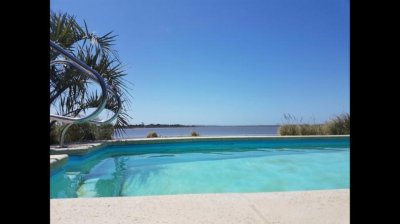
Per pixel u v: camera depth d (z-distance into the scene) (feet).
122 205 5.03
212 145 23.43
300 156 18.40
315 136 24.84
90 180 11.52
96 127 21.03
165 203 5.17
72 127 19.16
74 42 20.22
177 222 4.29
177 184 10.80
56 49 8.75
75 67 9.50
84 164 14.17
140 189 10.09
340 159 16.97
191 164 15.38
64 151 13.65
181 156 18.53
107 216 4.50
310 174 12.62
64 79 17.97
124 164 15.43
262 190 9.96
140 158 17.66
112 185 10.66
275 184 10.80
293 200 5.38
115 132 22.49
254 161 16.34
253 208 4.93
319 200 5.38
